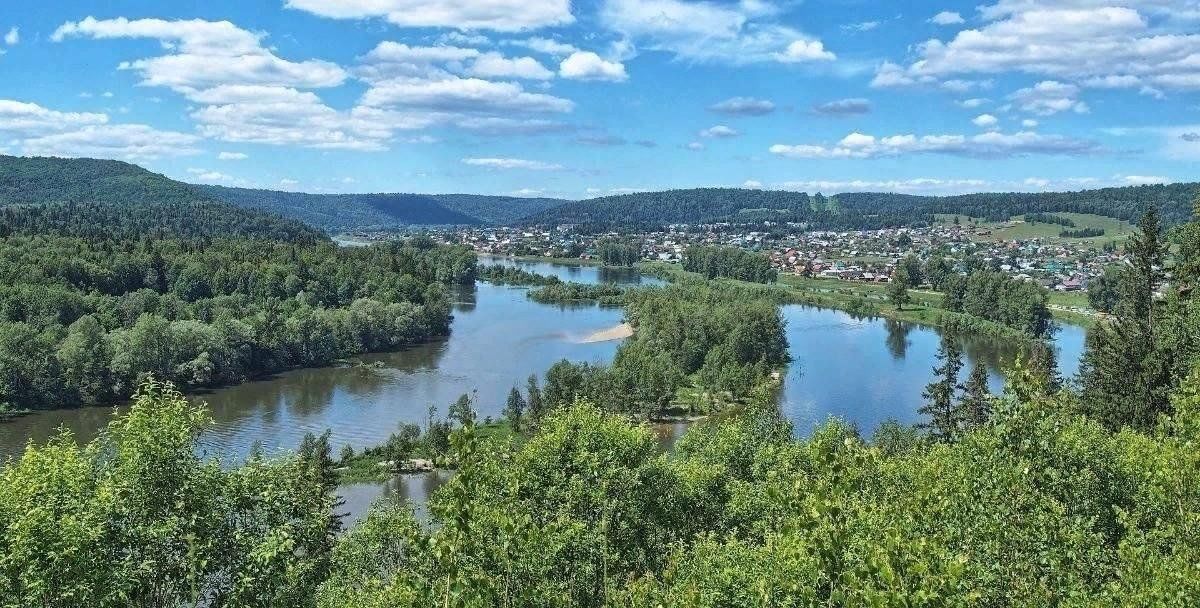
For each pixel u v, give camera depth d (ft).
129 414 68.80
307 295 510.58
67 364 320.50
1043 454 69.00
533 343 474.90
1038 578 60.08
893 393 359.46
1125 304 206.39
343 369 401.08
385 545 99.91
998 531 62.54
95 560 60.95
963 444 82.53
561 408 113.39
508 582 61.87
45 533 57.88
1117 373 181.16
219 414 312.91
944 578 42.98
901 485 90.99
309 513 74.64
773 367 411.54
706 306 483.51
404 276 549.95
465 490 47.93
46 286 411.34
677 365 394.11
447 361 423.23
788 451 132.98
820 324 562.66
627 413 332.19
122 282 472.44
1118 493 70.33
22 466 63.62
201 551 65.46
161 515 65.98
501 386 368.27
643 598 77.77
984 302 565.94
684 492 115.44
